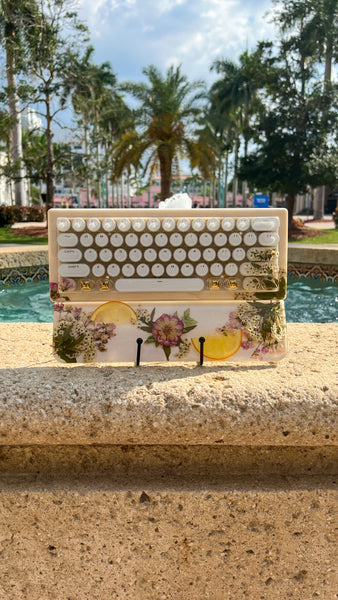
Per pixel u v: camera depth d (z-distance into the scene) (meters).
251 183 15.01
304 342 1.25
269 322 1.06
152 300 1.06
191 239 1.03
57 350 1.03
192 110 13.86
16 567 0.84
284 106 13.80
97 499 0.81
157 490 0.81
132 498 0.81
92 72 15.33
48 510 0.82
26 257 5.66
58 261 1.04
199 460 0.86
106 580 0.83
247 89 20.61
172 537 0.82
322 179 13.81
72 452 0.87
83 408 0.79
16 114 14.51
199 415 0.79
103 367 0.99
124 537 0.82
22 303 4.38
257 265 1.04
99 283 1.04
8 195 37.28
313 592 0.83
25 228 15.07
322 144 13.87
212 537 0.82
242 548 0.82
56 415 0.79
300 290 4.91
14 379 0.88
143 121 14.05
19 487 0.82
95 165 15.83
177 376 0.92
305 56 13.69
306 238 13.81
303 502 0.81
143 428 0.79
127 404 0.80
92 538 0.82
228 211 1.05
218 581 0.83
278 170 13.91
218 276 1.04
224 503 0.81
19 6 12.95
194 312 1.06
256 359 1.05
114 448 0.86
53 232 1.04
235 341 1.05
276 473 0.86
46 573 0.83
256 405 0.80
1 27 13.27
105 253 1.03
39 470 0.87
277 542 0.82
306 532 0.82
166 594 0.83
